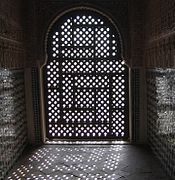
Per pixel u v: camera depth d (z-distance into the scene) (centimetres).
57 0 455
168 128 346
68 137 493
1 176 339
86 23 471
